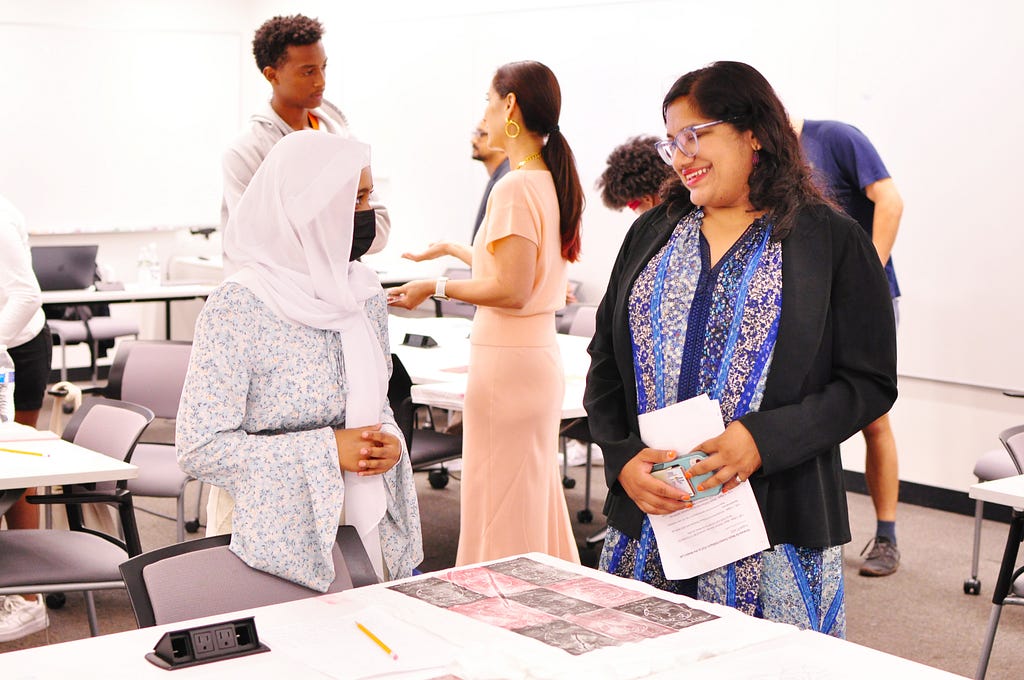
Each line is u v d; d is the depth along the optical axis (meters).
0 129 8.51
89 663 1.57
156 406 4.36
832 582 2.05
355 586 2.16
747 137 2.00
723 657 1.62
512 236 3.22
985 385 5.39
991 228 5.31
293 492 2.13
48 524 3.88
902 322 5.65
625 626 1.74
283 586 2.11
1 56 8.46
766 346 2.00
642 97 6.77
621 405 2.20
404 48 8.37
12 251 3.93
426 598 1.87
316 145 2.22
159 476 4.14
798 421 1.96
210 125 9.55
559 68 7.23
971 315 5.41
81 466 2.92
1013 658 3.78
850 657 1.63
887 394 2.02
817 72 5.86
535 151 3.34
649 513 2.04
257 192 2.22
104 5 8.90
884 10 5.57
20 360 4.41
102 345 8.21
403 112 8.45
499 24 7.61
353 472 2.26
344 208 2.25
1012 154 5.21
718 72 2.00
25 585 2.88
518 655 1.58
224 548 2.09
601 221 7.06
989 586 4.49
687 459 1.99
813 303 1.98
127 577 1.96
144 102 9.17
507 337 3.36
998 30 5.20
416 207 8.47
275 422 2.21
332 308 2.27
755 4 6.09
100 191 9.02
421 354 4.55
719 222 2.09
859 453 5.91
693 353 2.05
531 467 3.44
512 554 3.45
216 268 8.46
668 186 2.19
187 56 9.37
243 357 2.17
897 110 5.57
